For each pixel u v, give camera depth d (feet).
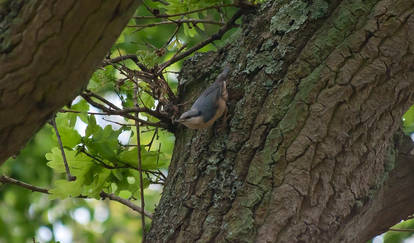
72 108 29.19
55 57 14.90
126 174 27.86
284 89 21.99
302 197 20.75
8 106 15.29
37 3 14.66
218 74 25.59
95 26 14.71
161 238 22.21
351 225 22.20
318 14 22.58
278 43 23.11
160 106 26.99
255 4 27.96
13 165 50.16
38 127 16.53
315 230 20.71
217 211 21.30
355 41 21.68
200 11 30.35
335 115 21.27
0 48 14.96
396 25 21.45
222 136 22.89
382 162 23.24
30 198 55.47
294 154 21.03
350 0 22.38
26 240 55.88
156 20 41.16
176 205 22.65
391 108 22.26
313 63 21.90
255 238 20.38
